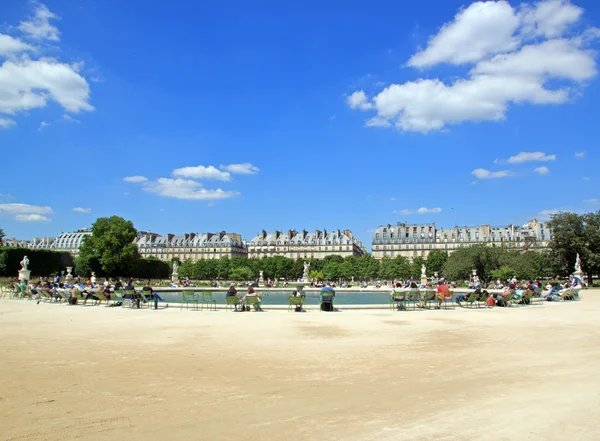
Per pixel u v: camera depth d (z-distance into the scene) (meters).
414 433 9.48
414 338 22.48
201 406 11.33
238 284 103.38
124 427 9.80
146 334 23.75
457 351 18.91
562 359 17.22
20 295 54.72
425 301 41.12
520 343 20.94
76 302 44.94
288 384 13.52
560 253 97.69
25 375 14.34
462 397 12.10
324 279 163.50
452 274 93.25
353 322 29.53
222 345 20.38
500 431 9.57
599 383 13.55
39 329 25.34
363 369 15.56
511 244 176.12
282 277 173.75
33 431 9.51
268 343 20.95
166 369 15.46
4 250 102.88
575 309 39.81
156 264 142.12
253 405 11.44
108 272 114.75
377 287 107.81
